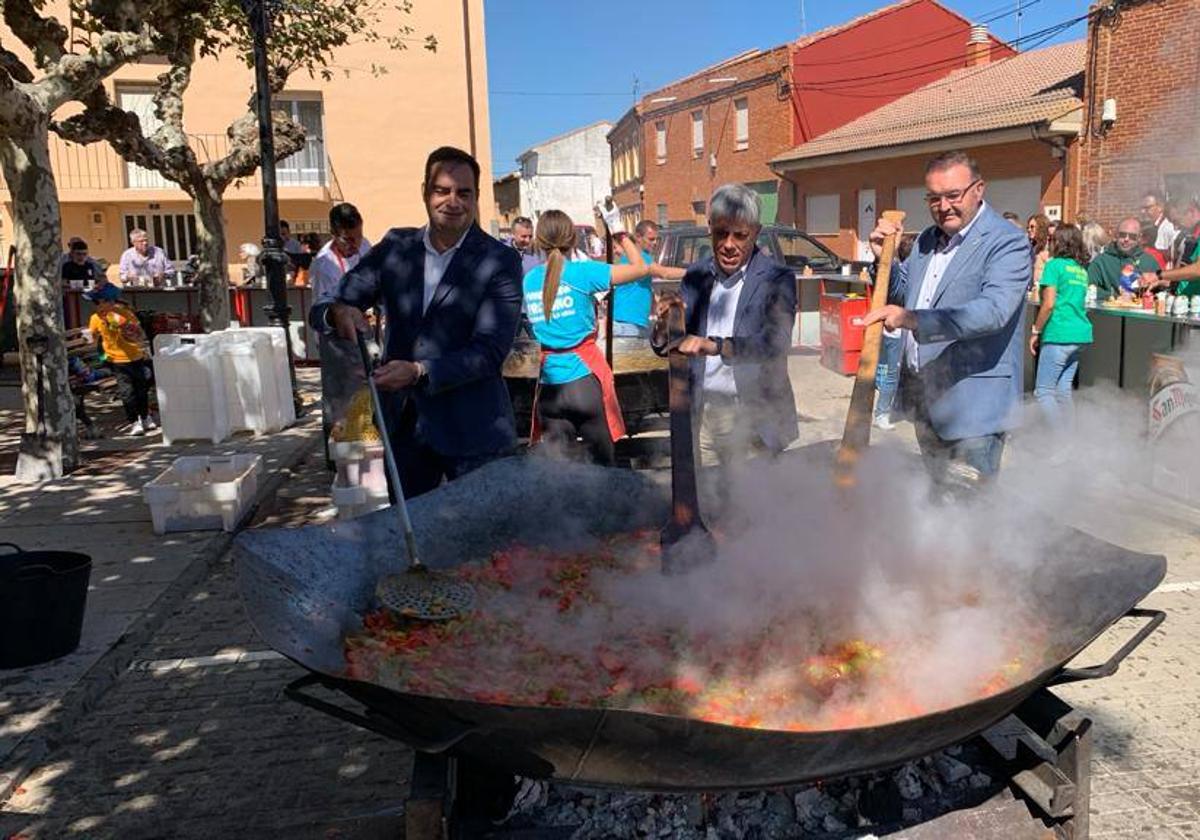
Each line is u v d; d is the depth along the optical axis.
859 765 1.73
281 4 10.39
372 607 2.25
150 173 19.61
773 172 29.08
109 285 10.42
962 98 23.53
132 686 3.82
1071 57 20.91
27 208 6.85
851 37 29.02
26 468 7.03
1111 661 1.96
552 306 4.66
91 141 9.97
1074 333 6.51
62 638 3.94
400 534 2.51
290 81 18.53
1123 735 3.25
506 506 2.73
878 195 23.66
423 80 18.97
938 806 2.12
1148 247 7.64
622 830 2.03
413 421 3.45
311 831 2.82
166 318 12.82
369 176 19.09
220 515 5.73
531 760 1.74
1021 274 3.31
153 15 7.72
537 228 4.74
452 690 1.85
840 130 27.56
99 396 11.23
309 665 1.74
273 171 9.39
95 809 2.98
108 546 5.45
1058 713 2.08
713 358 3.93
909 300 3.70
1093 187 12.50
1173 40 10.48
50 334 7.02
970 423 3.49
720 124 33.44
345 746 3.33
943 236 3.60
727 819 2.06
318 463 7.68
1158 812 2.82
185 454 7.89
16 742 3.30
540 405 4.82
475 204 3.33
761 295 3.76
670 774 1.70
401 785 3.08
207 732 3.45
